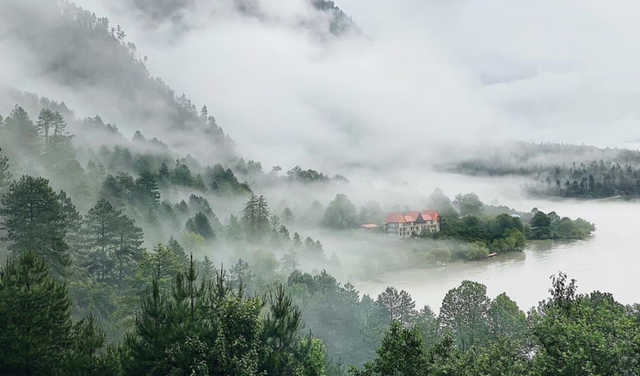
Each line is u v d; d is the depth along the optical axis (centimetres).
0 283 2895
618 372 2702
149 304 3109
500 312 6862
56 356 2822
